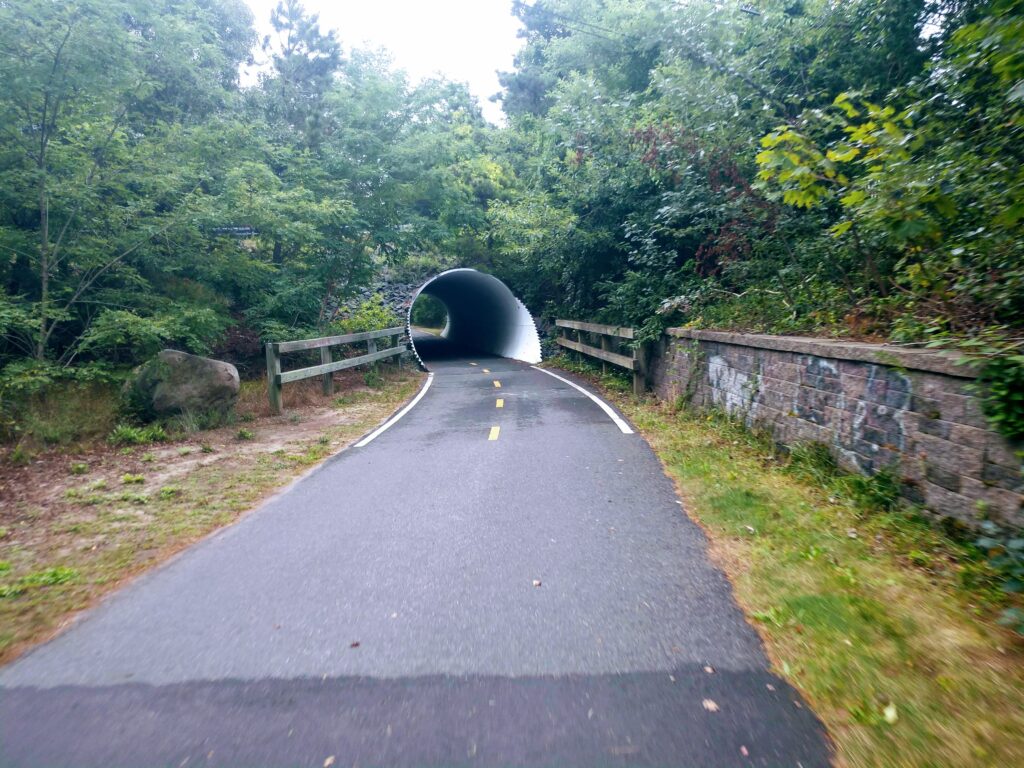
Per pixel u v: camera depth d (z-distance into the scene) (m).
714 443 9.37
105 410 11.70
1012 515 4.74
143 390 11.89
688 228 13.86
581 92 19.02
